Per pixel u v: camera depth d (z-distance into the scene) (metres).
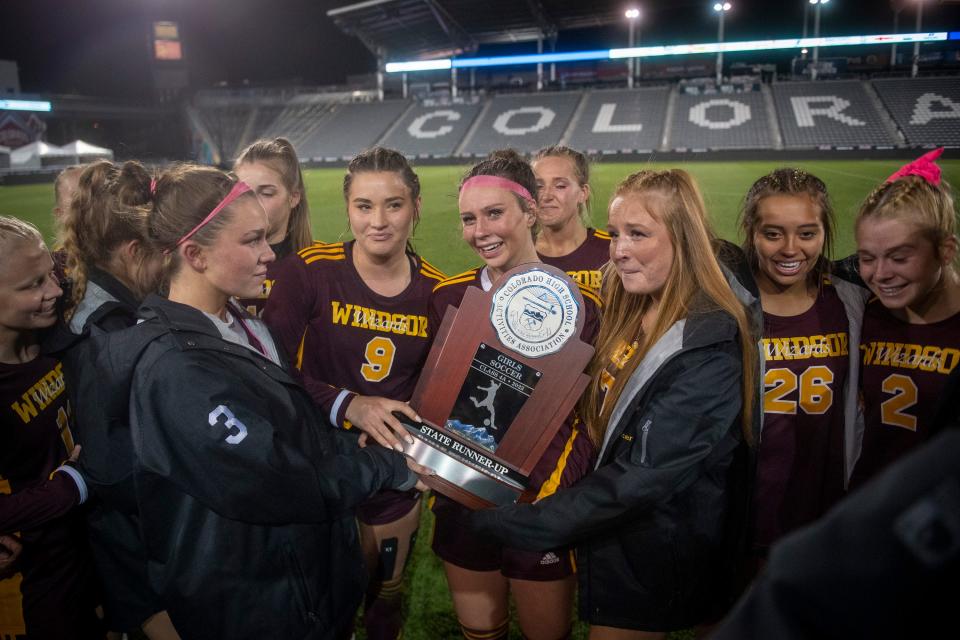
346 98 33.78
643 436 1.30
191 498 1.25
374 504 1.92
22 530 1.42
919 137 20.75
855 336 1.82
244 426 1.17
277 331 1.86
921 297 1.68
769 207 1.76
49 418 1.67
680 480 1.30
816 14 25.41
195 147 36.25
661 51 26.72
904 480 0.42
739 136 22.91
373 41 31.14
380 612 2.03
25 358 1.64
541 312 1.41
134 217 1.60
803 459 1.89
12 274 1.43
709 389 1.27
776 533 1.92
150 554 1.29
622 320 1.59
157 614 1.77
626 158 21.55
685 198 1.36
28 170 21.12
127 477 1.40
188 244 1.27
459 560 1.71
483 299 1.42
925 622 0.37
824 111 23.19
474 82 35.03
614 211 1.43
